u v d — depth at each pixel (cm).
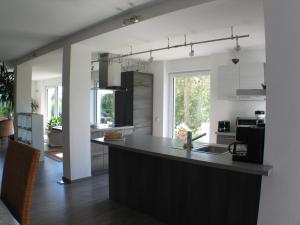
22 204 146
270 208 214
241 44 493
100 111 849
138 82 660
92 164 504
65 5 310
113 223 309
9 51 582
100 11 328
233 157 244
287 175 206
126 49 536
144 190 341
